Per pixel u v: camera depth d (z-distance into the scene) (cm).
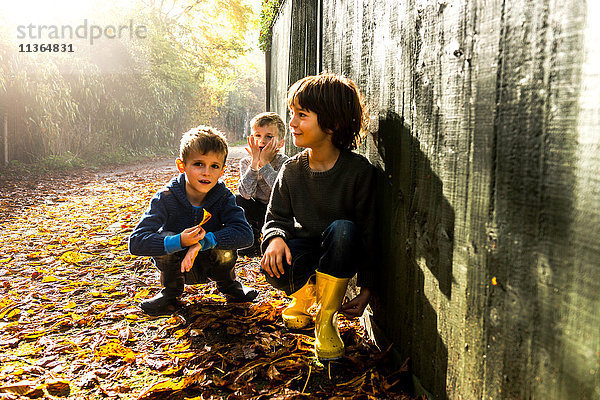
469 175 122
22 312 235
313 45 339
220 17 2209
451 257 133
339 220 187
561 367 89
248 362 182
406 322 166
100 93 1211
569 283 86
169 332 211
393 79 173
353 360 180
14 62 930
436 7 137
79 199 612
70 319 226
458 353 129
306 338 203
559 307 89
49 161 1002
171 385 165
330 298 186
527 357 100
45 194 657
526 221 99
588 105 80
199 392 164
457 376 130
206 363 180
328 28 272
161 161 1333
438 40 137
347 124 189
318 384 168
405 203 165
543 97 92
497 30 107
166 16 2042
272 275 202
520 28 98
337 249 182
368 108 203
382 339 190
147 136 1515
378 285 195
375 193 193
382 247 189
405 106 163
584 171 82
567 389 87
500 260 109
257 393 161
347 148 197
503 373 108
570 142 85
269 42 803
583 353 83
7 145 953
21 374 174
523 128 99
